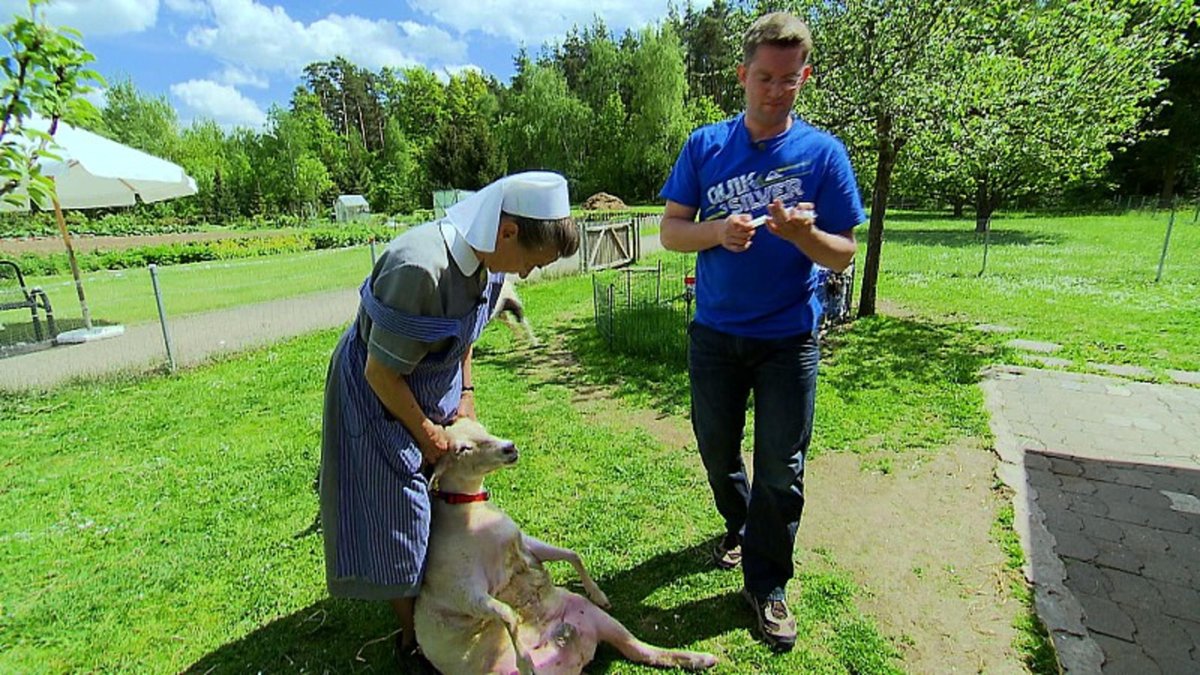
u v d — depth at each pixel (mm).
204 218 41719
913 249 15562
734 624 2527
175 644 2494
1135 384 5273
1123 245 15617
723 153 2328
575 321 8461
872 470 3816
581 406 5145
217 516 3484
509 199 1759
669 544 3104
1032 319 7781
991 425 4430
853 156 8117
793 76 2096
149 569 2996
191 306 10250
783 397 2312
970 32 6758
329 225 37781
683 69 43375
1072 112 6824
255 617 2643
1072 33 6879
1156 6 7066
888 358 6227
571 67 58500
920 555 2934
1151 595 2598
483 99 60938
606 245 14125
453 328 1833
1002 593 2645
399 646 2336
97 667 2383
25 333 8742
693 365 2568
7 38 3387
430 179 50781
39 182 3701
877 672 2244
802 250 2059
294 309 9789
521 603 2096
